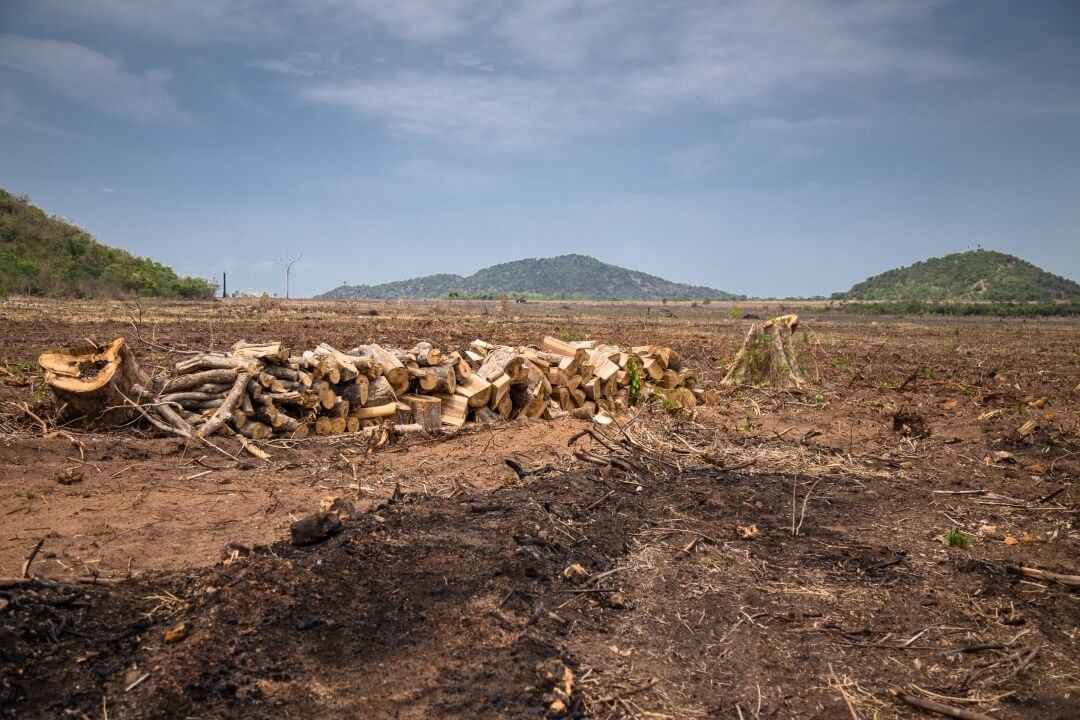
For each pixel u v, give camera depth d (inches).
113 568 184.4
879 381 642.2
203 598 167.5
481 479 276.8
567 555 212.2
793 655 171.8
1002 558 231.3
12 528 204.2
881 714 151.0
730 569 215.2
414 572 188.4
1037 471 325.7
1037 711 152.6
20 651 144.7
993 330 1769.2
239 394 310.8
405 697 142.3
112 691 137.0
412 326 1127.0
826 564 221.9
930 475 321.4
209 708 134.0
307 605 166.7
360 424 344.8
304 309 1749.5
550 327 1274.6
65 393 293.9
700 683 159.2
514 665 155.0
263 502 240.1
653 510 259.8
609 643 171.5
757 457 341.4
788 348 563.8
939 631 184.9
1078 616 193.5
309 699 139.5
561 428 357.7
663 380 468.8
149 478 257.0
